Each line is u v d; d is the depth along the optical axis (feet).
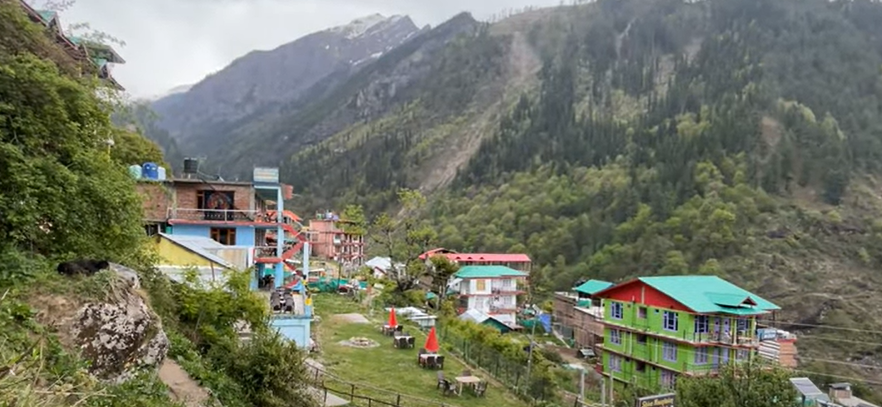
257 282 107.24
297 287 113.50
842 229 263.08
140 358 29.53
